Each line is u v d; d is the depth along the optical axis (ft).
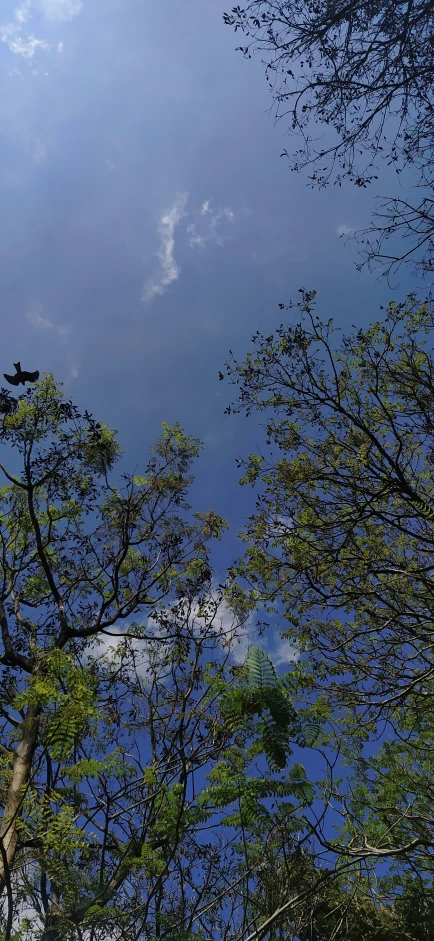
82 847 16.79
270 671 18.92
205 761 20.02
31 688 16.62
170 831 18.71
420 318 26.53
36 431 27.73
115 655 26.89
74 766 16.07
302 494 29.50
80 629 25.95
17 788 16.12
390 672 27.53
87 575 31.42
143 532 31.96
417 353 26.96
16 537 32.19
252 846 19.08
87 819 19.38
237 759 19.02
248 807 17.20
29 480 27.61
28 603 31.07
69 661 17.21
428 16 17.15
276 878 17.42
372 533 30.58
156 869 18.74
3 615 25.95
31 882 17.08
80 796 20.24
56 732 15.92
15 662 23.65
